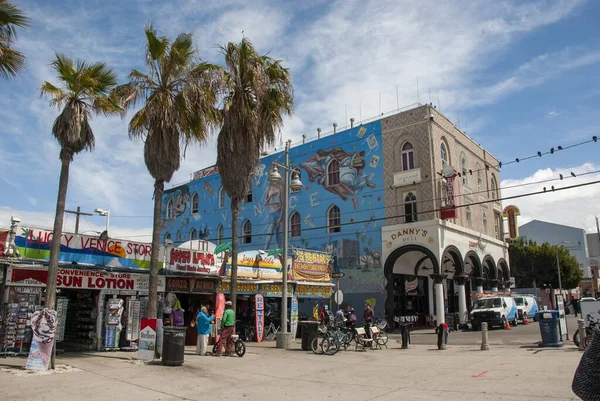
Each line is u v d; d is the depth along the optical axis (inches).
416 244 1213.7
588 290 3186.5
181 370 498.3
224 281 861.8
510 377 423.2
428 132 1251.8
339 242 1368.1
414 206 1257.4
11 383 411.5
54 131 526.9
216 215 1779.0
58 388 394.3
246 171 719.7
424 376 453.4
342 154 1417.3
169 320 749.9
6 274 583.2
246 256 928.9
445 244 1216.8
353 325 993.5
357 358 617.3
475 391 366.3
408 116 1298.0
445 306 1449.3
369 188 1339.8
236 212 728.3
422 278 1445.6
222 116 720.3
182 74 622.8
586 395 112.1
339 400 351.3
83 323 730.2
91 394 373.7
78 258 659.4
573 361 507.5
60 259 639.8
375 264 1283.2
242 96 709.9
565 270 2250.2
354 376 466.6
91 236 677.3
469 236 1373.0
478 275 1400.1
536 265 2283.5
